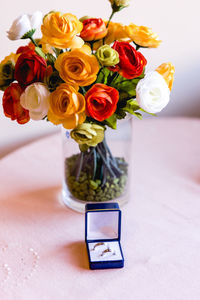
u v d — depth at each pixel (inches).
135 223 37.3
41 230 36.6
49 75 31.1
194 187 41.8
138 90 30.7
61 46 29.8
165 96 31.0
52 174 44.2
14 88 31.7
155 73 31.3
